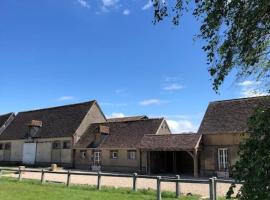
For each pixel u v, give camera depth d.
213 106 37.41
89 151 47.03
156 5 7.87
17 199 15.90
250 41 6.77
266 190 5.04
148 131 43.22
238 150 5.53
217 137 34.50
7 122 65.19
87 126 51.53
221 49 7.08
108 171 43.22
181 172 41.12
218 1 6.87
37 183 23.42
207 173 34.56
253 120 5.52
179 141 36.22
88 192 18.70
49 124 55.72
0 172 26.86
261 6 6.39
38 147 54.41
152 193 18.16
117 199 16.16
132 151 41.91
